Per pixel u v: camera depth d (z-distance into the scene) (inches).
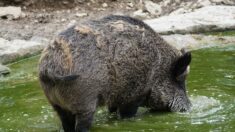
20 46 948.0
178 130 604.4
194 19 1072.8
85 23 612.7
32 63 908.0
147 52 631.2
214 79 766.5
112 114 665.0
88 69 574.9
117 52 601.3
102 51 589.6
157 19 1101.7
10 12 1170.0
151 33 644.1
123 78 608.4
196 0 1255.5
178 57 659.4
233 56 884.0
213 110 659.4
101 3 1273.4
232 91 718.5
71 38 581.9
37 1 1228.5
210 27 1046.4
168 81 659.4
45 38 1024.2
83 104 574.6
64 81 554.3
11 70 872.9
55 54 565.6
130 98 631.2
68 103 569.6
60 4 1238.9
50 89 566.9
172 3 1264.8
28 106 695.7
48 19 1169.4
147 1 1262.3
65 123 592.4
